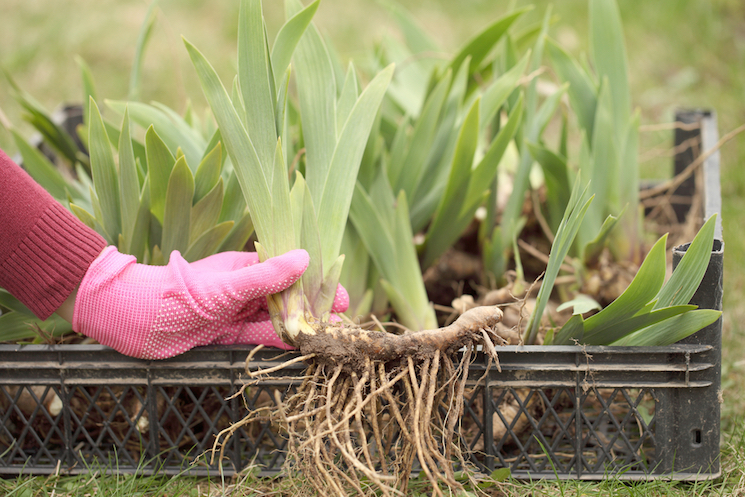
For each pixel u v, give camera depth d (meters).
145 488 1.76
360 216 1.83
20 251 1.70
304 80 1.76
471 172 1.85
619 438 1.80
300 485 1.74
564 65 1.92
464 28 3.99
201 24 3.91
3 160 1.70
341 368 1.69
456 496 1.72
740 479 1.76
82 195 1.93
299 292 1.71
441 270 1.98
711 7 3.79
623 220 1.90
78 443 1.80
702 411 1.73
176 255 1.73
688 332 1.72
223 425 1.79
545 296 1.75
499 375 1.73
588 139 1.93
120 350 1.73
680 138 2.07
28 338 1.84
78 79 3.38
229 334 1.74
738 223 2.16
